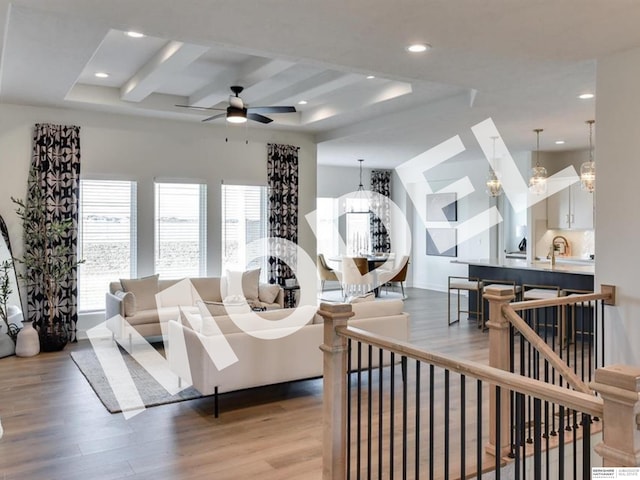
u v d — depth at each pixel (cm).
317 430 386
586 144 856
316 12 315
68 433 377
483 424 394
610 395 156
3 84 554
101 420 403
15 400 447
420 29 342
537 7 304
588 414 169
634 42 363
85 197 690
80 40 428
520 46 372
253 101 693
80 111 679
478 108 587
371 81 605
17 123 643
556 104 561
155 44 493
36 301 648
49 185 653
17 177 643
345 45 375
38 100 622
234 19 327
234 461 334
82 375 521
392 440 255
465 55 396
